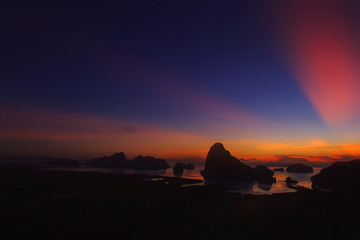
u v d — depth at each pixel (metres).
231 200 32.56
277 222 21.30
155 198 34.22
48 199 32.66
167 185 51.41
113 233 18.06
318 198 32.09
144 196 35.78
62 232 18.27
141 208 27.19
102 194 37.25
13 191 39.88
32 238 16.97
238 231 18.80
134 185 49.56
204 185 53.59
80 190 41.66
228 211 25.70
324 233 18.31
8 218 22.31
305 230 19.06
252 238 17.12
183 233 18.20
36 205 28.42
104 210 26.12
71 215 23.72
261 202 30.31
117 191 40.72
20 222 21.03
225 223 21.00
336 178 50.09
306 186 52.00
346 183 46.28
